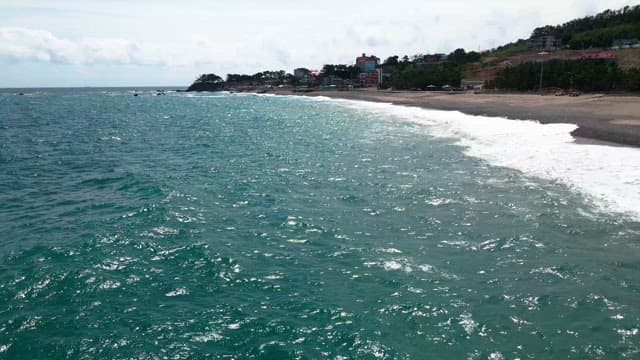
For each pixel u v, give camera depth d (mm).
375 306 10180
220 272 11984
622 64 106812
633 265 11859
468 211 16484
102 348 8828
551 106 56812
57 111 77875
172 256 13000
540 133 34156
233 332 9289
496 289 10844
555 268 11836
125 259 12805
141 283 11398
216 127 48469
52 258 12852
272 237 14453
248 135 40594
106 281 11477
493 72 139500
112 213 17125
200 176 23391
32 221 16359
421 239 14055
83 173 24750
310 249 13469
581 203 16672
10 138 39688
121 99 134250
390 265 12258
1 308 10227
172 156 29922
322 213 16812
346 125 48156
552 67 93688
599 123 36406
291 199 18766
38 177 23859
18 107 90125
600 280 11141
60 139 39062
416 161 26062
